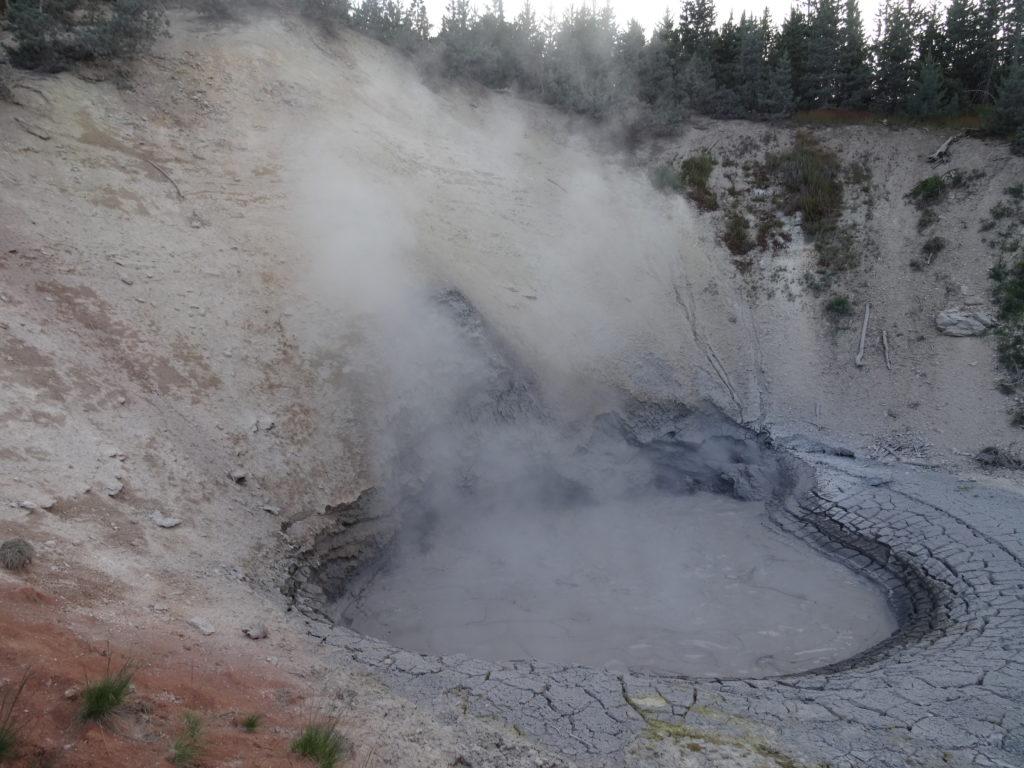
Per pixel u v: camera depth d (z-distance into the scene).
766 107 25.45
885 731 6.45
